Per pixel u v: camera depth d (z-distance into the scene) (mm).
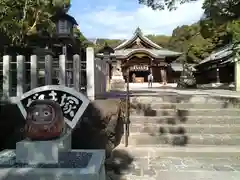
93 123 5203
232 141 5578
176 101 7281
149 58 35656
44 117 3191
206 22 14961
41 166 3068
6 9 7211
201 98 7461
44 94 3906
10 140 5078
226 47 23625
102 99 5781
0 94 5641
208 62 25469
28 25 10258
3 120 5195
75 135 5152
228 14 11375
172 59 36031
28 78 5898
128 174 4254
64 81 5402
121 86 17250
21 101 3885
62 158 3340
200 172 4305
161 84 32281
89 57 5527
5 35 8453
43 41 12211
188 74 20922
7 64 5441
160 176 4152
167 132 5914
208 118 6277
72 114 3855
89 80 5547
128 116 5906
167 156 5109
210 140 5594
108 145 5211
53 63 5855
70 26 12633
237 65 15539
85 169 2902
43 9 10234
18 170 2893
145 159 4945
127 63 35438
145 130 5961
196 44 36844
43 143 3186
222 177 4090
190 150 5188
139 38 36375
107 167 4555
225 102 7008
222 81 25438
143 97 7391
